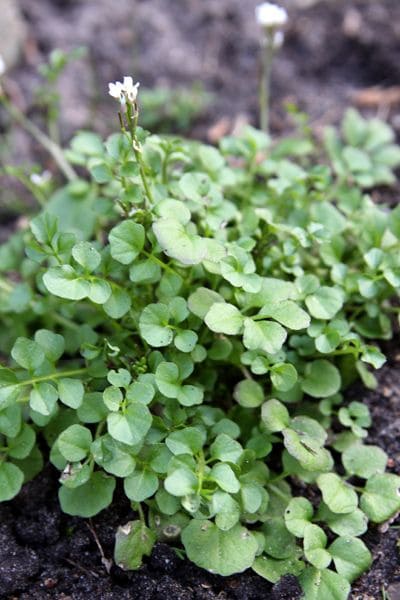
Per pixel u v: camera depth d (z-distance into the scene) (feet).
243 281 0.71
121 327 0.79
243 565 0.68
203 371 0.77
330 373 0.76
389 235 0.83
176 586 0.70
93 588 0.70
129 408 0.67
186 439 0.68
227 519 0.66
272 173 0.95
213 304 0.70
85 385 0.74
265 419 0.71
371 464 0.74
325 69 1.12
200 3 1.17
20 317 0.87
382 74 1.10
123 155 0.74
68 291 0.69
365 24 1.12
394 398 0.81
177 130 1.08
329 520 0.71
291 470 0.74
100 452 0.68
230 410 0.77
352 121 0.99
